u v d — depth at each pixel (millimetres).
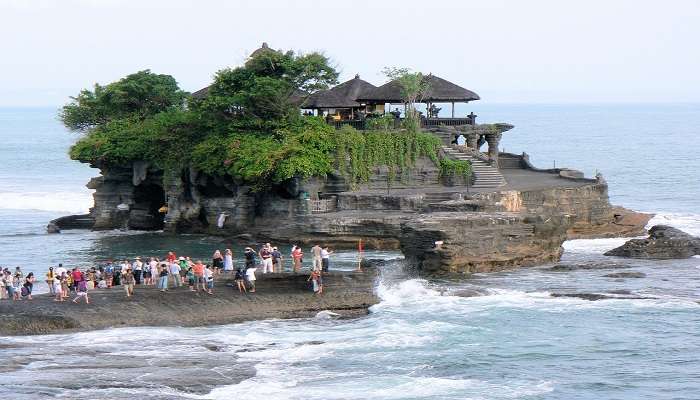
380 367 51750
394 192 90625
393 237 83312
